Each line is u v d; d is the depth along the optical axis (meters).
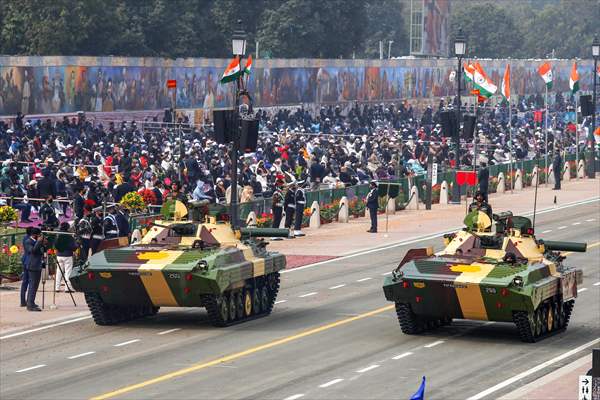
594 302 84.56
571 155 184.88
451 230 124.44
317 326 72.19
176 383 55.91
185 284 68.75
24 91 165.38
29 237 77.00
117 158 138.38
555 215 138.00
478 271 66.94
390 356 63.03
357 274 95.50
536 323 68.44
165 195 109.19
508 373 58.84
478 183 152.88
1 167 124.44
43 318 74.19
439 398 53.09
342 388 55.00
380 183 122.06
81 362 60.97
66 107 172.50
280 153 154.75
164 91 190.12
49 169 119.00
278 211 115.81
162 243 73.38
